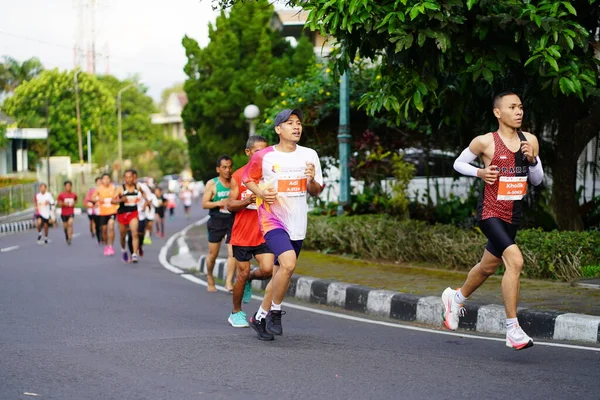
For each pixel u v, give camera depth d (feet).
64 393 21.20
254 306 39.50
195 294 43.91
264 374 23.26
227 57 116.88
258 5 117.70
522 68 39.63
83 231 113.29
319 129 70.69
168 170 281.74
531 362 25.32
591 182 60.34
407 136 65.72
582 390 21.61
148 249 78.28
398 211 59.88
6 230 115.96
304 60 114.73
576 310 31.86
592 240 40.60
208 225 44.86
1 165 192.34
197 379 22.65
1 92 253.65
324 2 35.29
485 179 25.34
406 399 20.68
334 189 72.18
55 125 235.81
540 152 50.11
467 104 45.19
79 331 30.89
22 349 26.94
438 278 42.52
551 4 35.22
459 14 34.96
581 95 35.32
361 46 37.70
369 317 36.86
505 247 25.31
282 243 27.91
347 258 52.42
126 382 22.31
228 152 118.21
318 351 26.76
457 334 31.76
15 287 46.21
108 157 251.60
